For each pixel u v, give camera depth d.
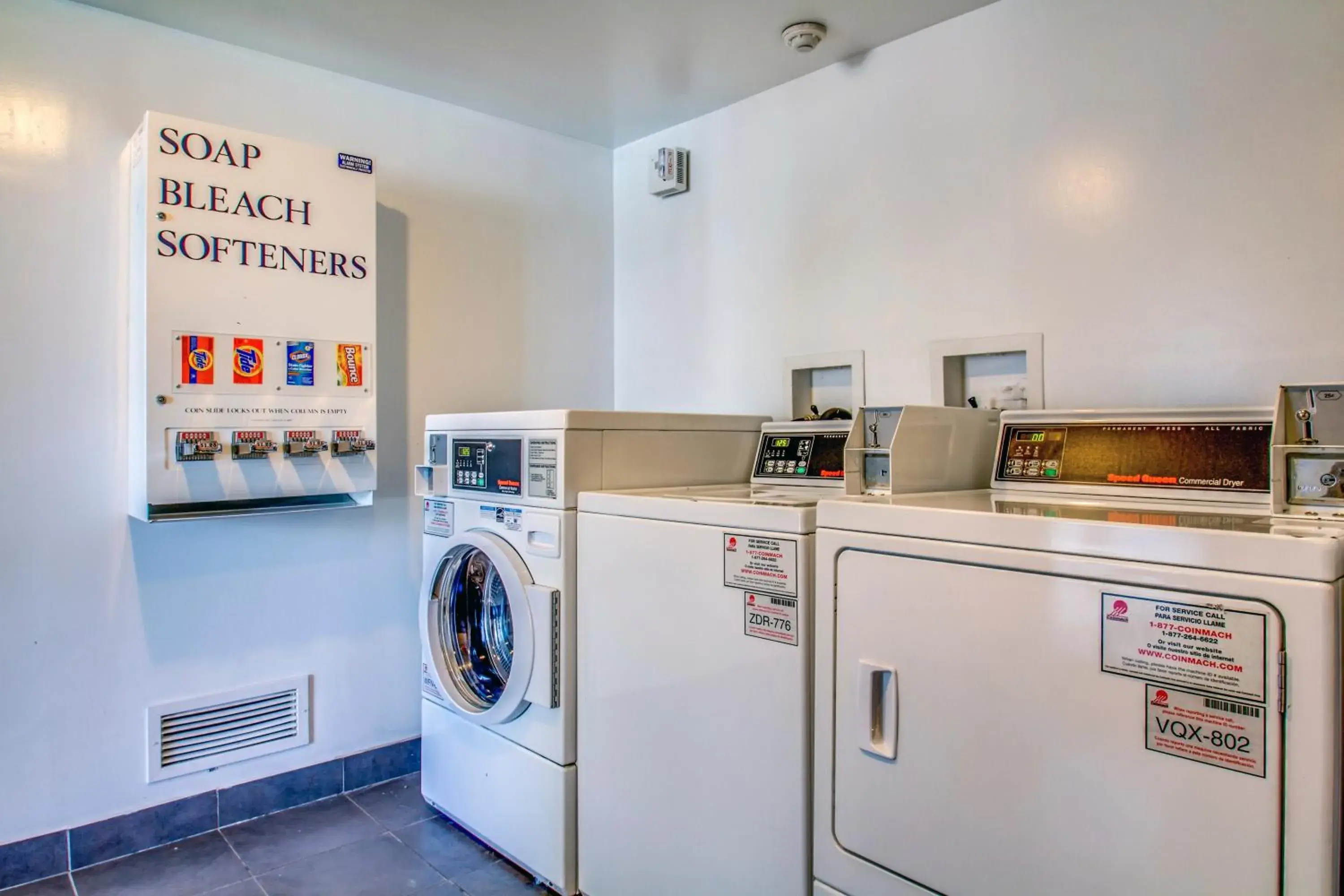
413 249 2.73
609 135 3.15
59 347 2.07
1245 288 1.74
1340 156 1.63
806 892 1.44
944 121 2.25
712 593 1.61
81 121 2.11
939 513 1.24
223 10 2.15
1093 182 1.96
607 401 3.30
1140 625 1.03
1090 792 1.07
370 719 2.63
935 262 2.27
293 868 2.10
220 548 2.33
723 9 2.17
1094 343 1.96
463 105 2.83
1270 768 0.93
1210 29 1.78
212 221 2.05
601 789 1.87
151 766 2.21
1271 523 1.16
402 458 2.70
